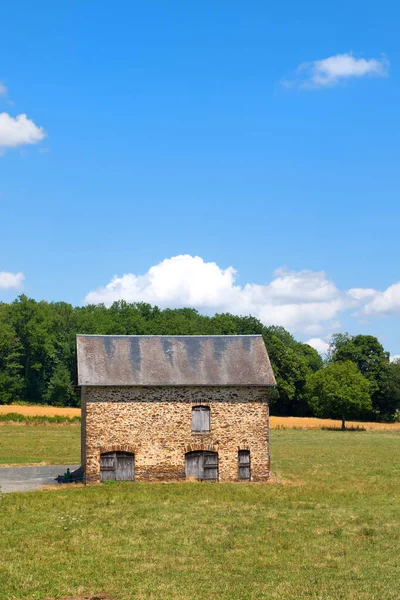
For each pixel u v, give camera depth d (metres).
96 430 40.59
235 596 18.48
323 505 32.69
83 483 40.03
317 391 101.31
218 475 41.50
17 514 29.73
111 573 20.77
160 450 41.09
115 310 148.50
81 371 41.09
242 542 24.92
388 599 18.19
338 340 132.50
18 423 83.62
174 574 20.72
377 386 120.62
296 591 18.97
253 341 45.31
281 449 65.06
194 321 147.38
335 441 76.06
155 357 43.09
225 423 41.84
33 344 122.75
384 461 54.84
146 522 28.25
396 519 29.30
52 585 19.45
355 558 22.70
